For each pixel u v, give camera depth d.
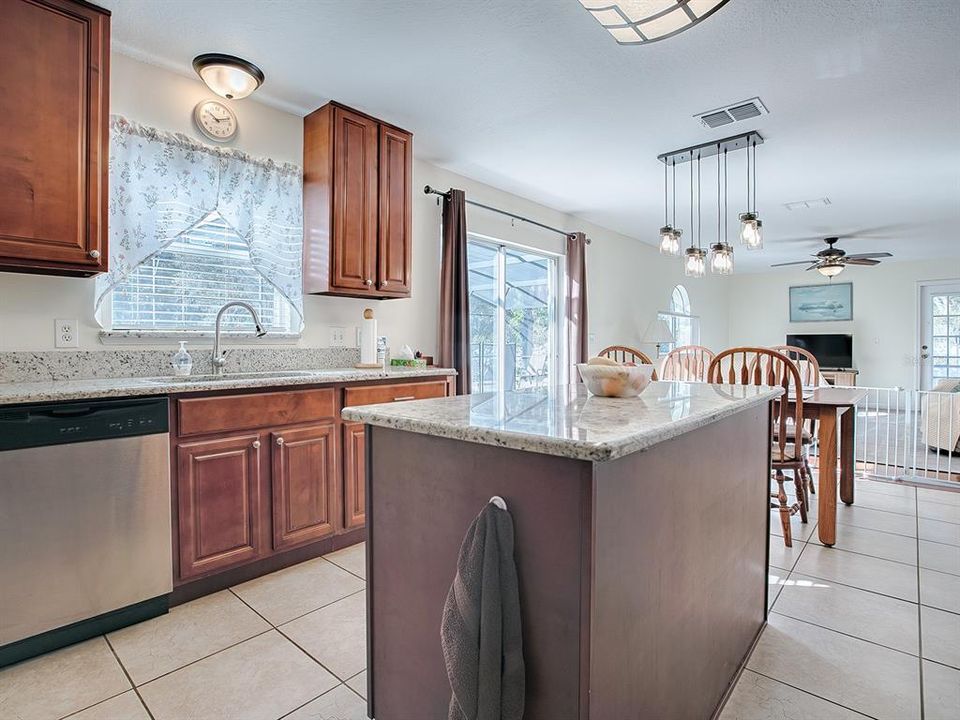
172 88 2.55
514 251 4.85
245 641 1.82
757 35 2.24
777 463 2.72
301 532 2.44
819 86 2.68
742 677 1.66
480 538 1.03
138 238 2.40
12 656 1.69
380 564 1.36
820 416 2.73
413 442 1.26
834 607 2.10
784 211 5.20
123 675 1.63
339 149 2.87
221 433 2.17
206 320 2.72
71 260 1.98
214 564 2.15
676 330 7.91
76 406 1.79
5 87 1.84
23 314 2.15
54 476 1.75
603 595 0.96
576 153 3.64
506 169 3.99
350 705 1.50
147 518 1.96
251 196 2.79
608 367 1.63
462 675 1.01
